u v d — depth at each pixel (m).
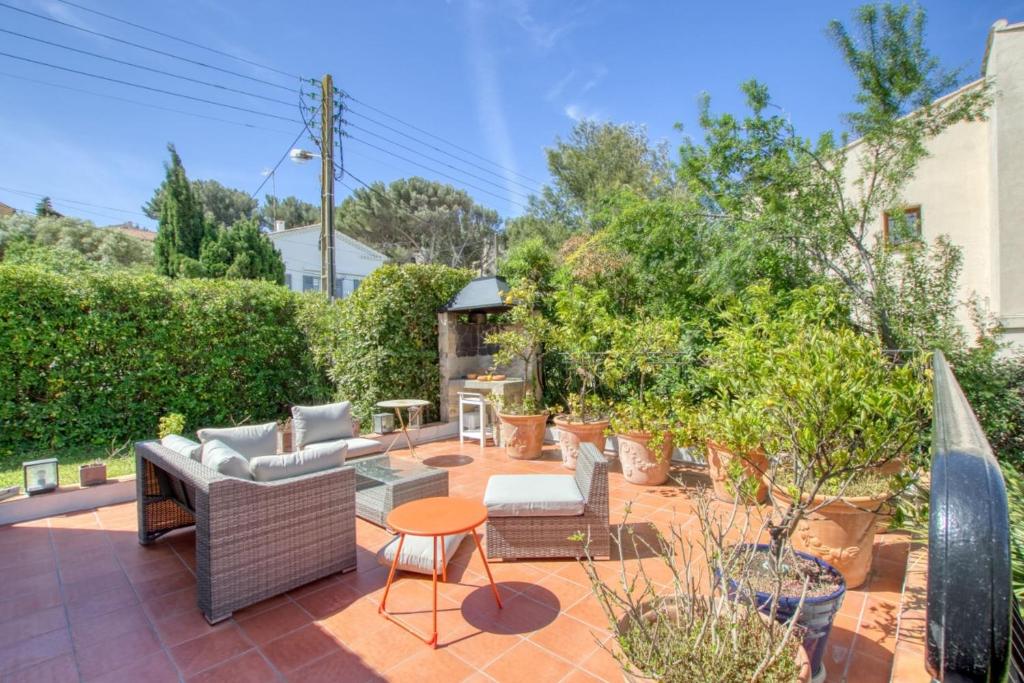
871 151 5.88
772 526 2.58
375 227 22.92
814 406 2.35
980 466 1.03
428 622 2.96
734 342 3.30
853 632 2.81
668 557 2.38
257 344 8.32
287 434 6.41
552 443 7.55
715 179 6.64
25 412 6.25
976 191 8.34
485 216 25.36
